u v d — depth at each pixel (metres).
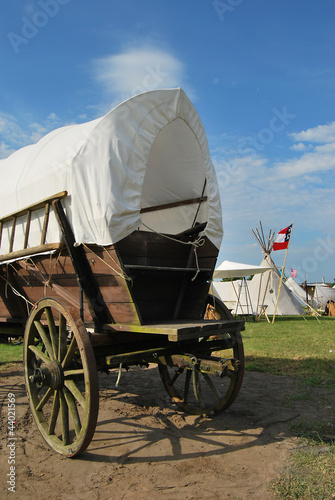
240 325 4.16
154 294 4.30
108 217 3.48
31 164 4.55
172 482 3.10
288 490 2.92
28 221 4.41
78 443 3.43
